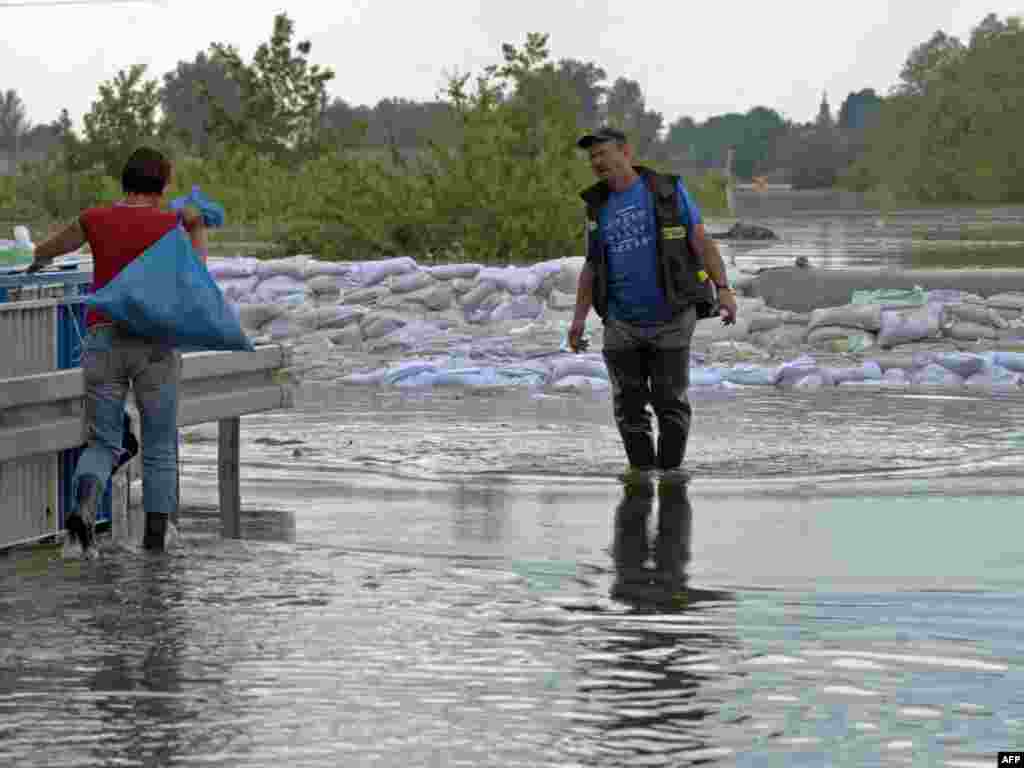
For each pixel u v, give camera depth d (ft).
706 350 117.60
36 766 28.91
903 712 32.40
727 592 43.86
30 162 409.08
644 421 69.51
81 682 34.35
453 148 205.46
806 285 128.77
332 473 67.82
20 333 51.60
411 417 86.33
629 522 55.72
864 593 43.55
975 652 37.14
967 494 61.31
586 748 30.07
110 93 421.18
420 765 29.07
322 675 34.96
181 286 49.11
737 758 29.55
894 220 449.48
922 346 117.50
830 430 80.53
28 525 51.55
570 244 199.62
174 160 367.45
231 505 58.34
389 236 203.31
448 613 41.06
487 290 128.47
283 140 405.59
